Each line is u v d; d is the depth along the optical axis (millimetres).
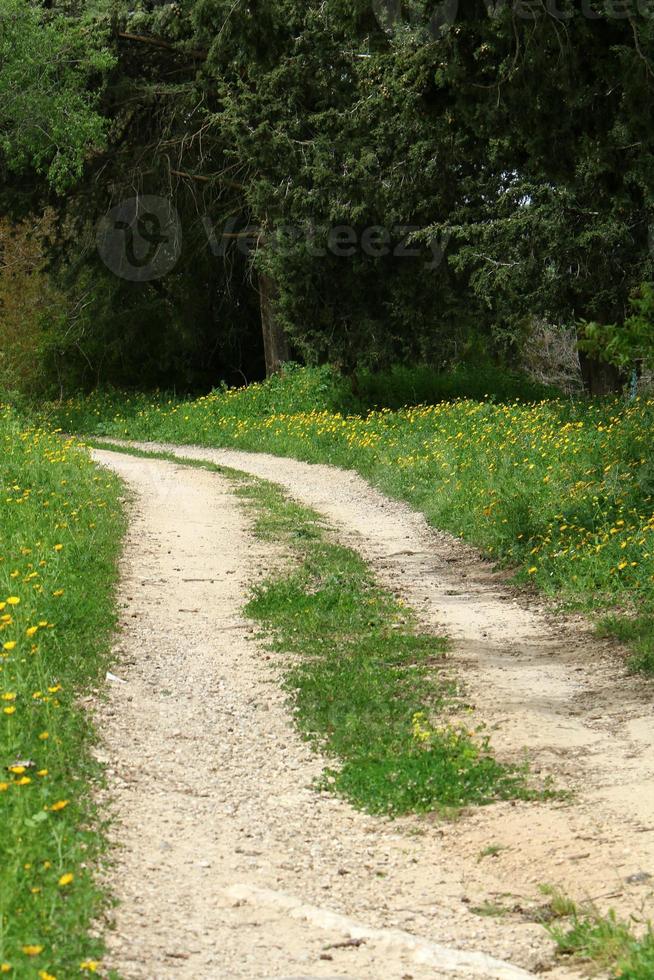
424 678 8914
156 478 20828
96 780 6363
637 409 19297
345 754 7184
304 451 25266
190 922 4785
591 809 6082
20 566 11055
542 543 13461
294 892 5238
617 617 10609
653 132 13555
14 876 4688
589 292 26812
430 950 4535
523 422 21562
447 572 13781
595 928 4617
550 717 7867
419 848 5801
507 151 16219
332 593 11781
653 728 7445
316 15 26109
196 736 7496
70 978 4117
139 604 11203
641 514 13461
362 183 28250
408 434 23859
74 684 8094
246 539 15133
